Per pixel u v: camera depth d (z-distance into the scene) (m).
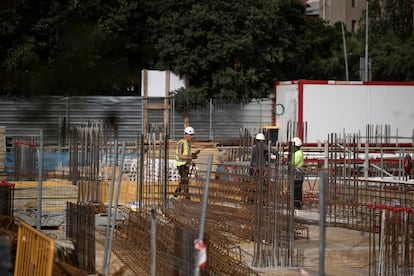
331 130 48.97
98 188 22.11
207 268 13.34
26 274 15.27
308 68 71.25
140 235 17.41
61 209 26.33
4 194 22.55
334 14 112.62
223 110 52.66
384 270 17.55
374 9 100.50
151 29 52.84
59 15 30.47
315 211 29.55
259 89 58.19
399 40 90.44
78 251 17.72
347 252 20.59
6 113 36.84
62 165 31.67
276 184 18.98
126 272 17.78
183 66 53.81
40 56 32.12
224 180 25.66
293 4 64.19
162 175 28.39
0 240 19.58
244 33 56.38
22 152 32.38
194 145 42.72
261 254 18.83
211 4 55.19
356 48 83.50
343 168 29.38
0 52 32.19
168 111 47.50
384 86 49.56
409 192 25.64
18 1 32.53
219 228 20.14
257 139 26.69
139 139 27.84
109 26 42.03
